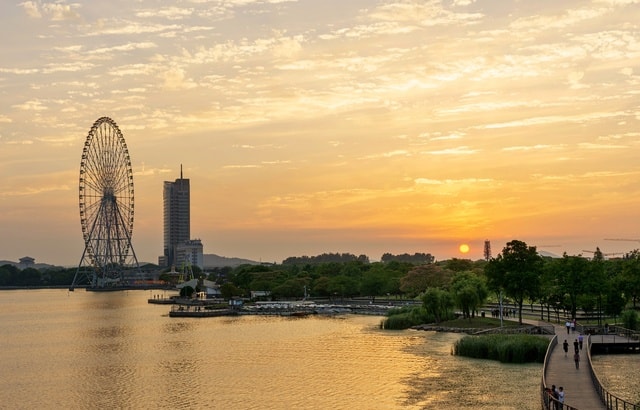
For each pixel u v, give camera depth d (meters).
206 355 135.75
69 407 92.12
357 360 123.44
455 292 177.75
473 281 180.25
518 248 158.25
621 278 157.75
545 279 158.75
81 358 136.62
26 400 97.19
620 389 89.19
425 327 171.38
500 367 110.81
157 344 156.75
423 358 122.75
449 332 163.62
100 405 92.56
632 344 120.81
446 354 127.00
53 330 198.12
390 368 113.50
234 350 142.25
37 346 158.75
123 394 99.06
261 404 90.00
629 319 142.00
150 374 114.88
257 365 121.06
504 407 83.38
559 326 150.38
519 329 145.12
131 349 148.50
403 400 89.38
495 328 150.25
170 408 89.44
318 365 119.12
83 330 196.38
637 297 168.00
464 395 90.62
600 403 75.06
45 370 122.62
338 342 151.50
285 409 87.00
